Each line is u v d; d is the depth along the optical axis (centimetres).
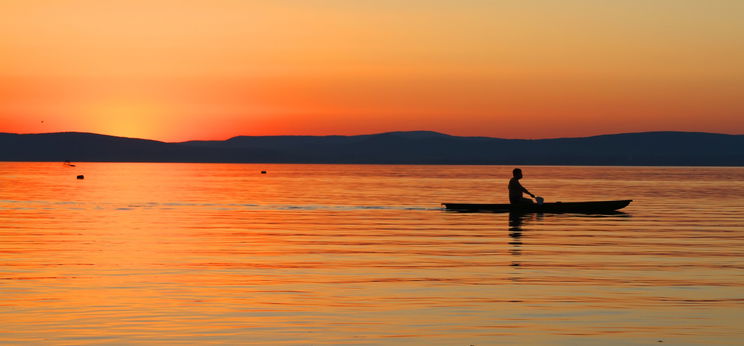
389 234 4103
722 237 3962
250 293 2325
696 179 16675
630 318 1991
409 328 1880
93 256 3131
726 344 1738
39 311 2055
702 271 2767
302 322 1941
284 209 6250
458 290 2380
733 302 2198
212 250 3356
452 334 1820
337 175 19362
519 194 5903
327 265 2909
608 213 5784
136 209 6212
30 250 3319
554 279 2588
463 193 9394
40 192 9331
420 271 2766
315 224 4747
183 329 1862
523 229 4422
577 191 10488
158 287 2420
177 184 12519
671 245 3597
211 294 2306
